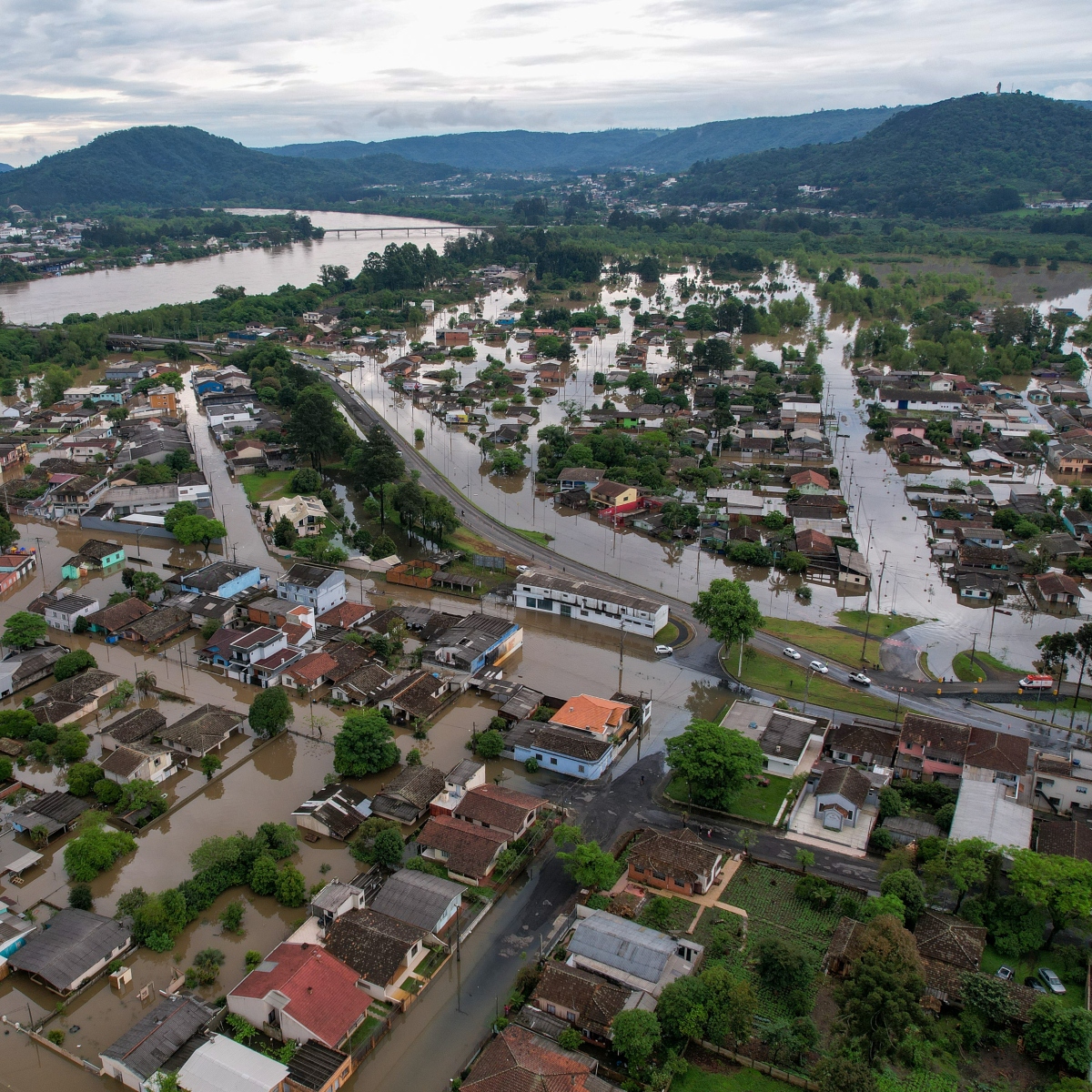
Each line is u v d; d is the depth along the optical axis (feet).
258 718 338.34
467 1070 208.85
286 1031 213.05
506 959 242.99
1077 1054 205.16
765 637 427.74
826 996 231.30
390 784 304.30
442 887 254.88
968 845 256.52
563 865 277.85
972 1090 205.05
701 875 262.67
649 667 400.06
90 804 301.43
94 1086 207.72
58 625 423.64
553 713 358.02
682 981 221.25
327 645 399.03
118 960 241.76
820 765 329.72
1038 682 378.94
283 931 252.83
